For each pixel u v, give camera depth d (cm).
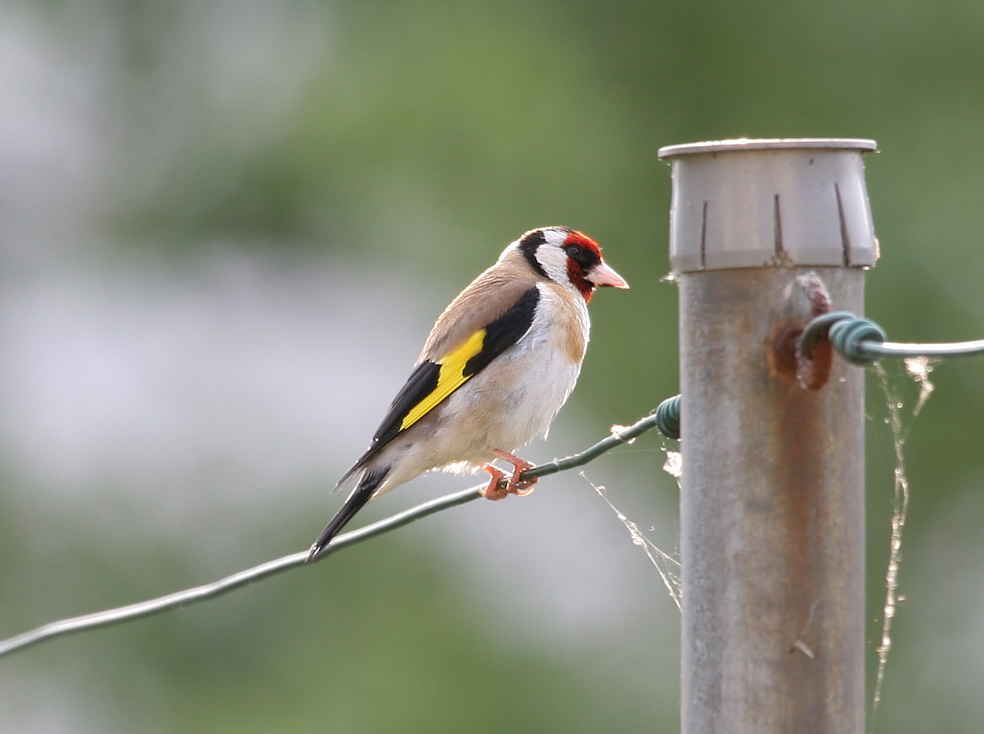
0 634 1580
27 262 2019
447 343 756
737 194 430
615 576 1490
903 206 1458
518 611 1484
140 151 1992
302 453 1725
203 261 1938
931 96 1480
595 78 1590
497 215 1589
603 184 1556
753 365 434
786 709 431
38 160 2045
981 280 1430
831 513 432
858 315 435
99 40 2031
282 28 1875
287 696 1457
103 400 1817
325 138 1759
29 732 1520
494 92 1600
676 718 1429
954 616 1445
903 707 1420
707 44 1541
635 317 1510
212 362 1858
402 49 1698
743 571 435
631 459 1472
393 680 1425
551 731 1423
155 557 1634
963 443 1429
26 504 1678
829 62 1502
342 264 1839
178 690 1504
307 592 1523
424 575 1489
